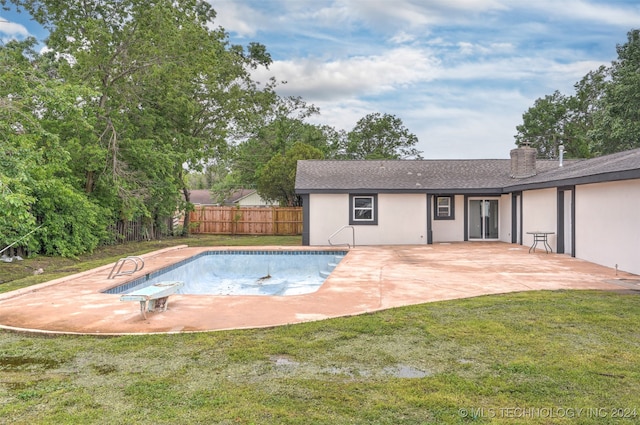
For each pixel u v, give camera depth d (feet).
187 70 56.80
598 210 36.06
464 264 36.65
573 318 18.40
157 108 61.82
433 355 14.23
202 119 72.84
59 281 28.25
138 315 19.80
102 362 13.91
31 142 37.35
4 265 34.81
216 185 122.83
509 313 19.47
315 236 57.16
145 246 55.16
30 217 32.14
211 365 13.52
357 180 58.85
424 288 25.91
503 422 9.71
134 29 52.54
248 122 79.15
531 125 123.95
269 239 71.41
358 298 23.21
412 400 10.88
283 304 21.86
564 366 13.01
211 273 47.34
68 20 52.13
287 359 14.01
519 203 55.31
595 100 111.24
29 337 16.81
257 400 10.98
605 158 44.06
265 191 88.33
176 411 10.39
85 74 50.39
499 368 12.96
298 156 85.25
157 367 13.41
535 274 31.01
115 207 53.88
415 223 57.57
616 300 21.97
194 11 68.33
